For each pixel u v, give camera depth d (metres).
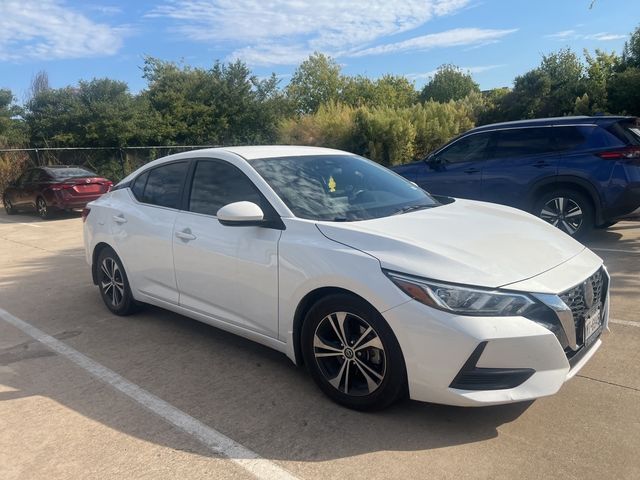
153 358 4.27
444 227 3.45
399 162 17.14
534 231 3.63
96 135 22.89
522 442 2.89
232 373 3.93
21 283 6.97
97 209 5.39
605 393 3.38
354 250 3.16
